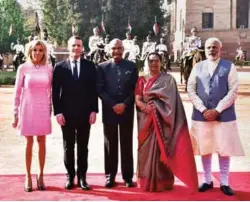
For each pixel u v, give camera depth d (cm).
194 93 812
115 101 833
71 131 817
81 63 825
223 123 791
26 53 820
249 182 867
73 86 813
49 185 839
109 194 782
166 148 792
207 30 6806
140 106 808
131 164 840
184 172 786
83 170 824
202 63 820
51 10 6425
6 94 2664
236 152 791
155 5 6556
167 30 7812
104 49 2995
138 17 6275
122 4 6238
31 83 802
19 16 7075
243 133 1410
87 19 6206
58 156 1101
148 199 755
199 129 805
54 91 820
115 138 834
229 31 6819
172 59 7525
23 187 823
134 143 1242
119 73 838
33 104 804
